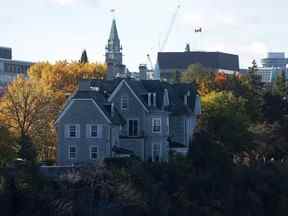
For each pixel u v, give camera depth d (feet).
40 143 533.55
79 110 490.90
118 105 513.86
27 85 550.36
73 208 415.44
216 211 469.98
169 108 535.19
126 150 504.84
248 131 581.53
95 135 490.08
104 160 461.37
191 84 567.18
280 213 505.25
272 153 618.44
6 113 535.60
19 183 416.05
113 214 424.05
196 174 483.51
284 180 523.70
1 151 430.61
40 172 429.79
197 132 531.50
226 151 521.65
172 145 530.68
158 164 471.62
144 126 513.86
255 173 518.37
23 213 411.54
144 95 519.60
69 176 427.74
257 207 497.05
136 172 449.06
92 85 520.01
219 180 490.90
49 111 549.13
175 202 453.99
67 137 491.72
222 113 577.02
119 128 506.89
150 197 440.86
